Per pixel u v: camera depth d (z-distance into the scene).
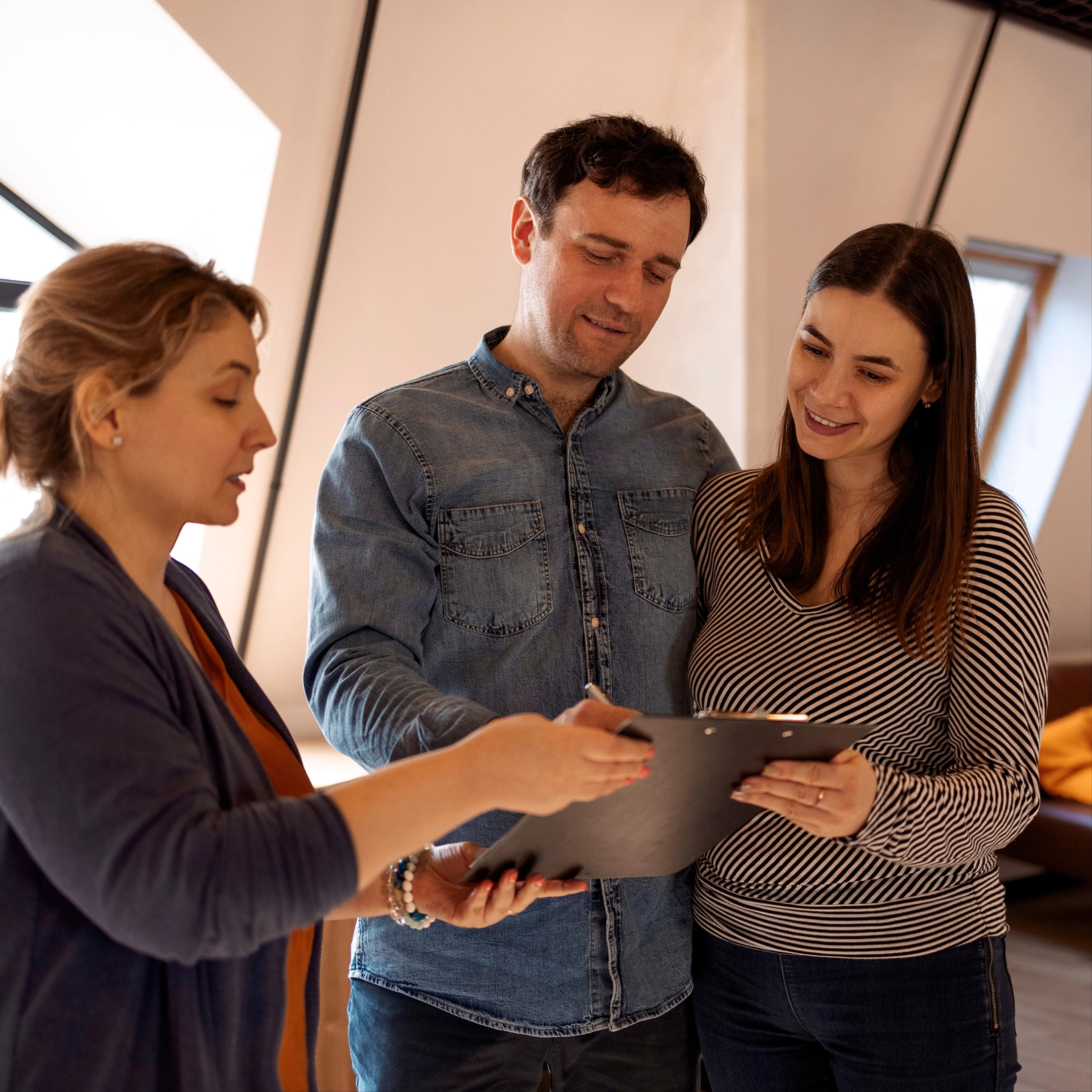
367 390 3.34
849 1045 1.50
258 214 2.85
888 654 1.53
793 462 1.65
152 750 0.85
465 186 3.09
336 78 2.74
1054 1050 3.50
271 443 1.03
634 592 1.61
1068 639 6.16
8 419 0.96
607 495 1.63
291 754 1.19
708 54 3.37
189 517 1.01
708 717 0.98
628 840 1.17
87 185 2.97
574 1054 1.53
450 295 3.28
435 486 1.51
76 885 0.83
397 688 1.32
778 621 1.61
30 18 2.46
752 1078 1.60
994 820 1.39
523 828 1.01
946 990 1.48
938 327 1.49
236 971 0.95
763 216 3.67
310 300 3.03
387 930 1.52
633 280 1.51
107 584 0.91
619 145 1.49
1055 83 4.16
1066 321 5.33
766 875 1.52
